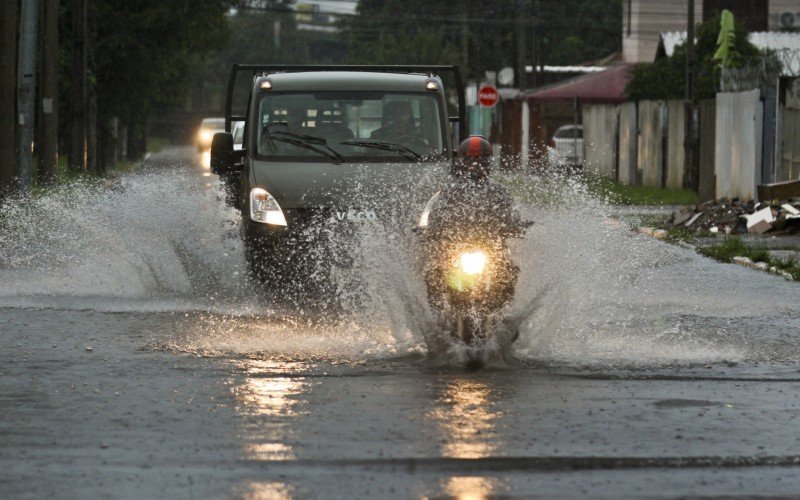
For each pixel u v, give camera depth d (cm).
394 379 2450
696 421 2094
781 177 7494
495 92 11181
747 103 7950
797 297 3900
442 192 2672
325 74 4175
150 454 1845
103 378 2441
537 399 2266
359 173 3747
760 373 2569
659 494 1652
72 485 1675
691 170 10300
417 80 4112
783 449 1902
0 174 6088
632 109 12094
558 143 16125
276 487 1670
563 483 1702
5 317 3262
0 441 1920
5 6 6078
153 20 13900
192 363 2612
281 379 2441
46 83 7581
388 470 1759
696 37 13825
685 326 3231
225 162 4084
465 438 1952
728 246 5466
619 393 2334
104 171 14450
